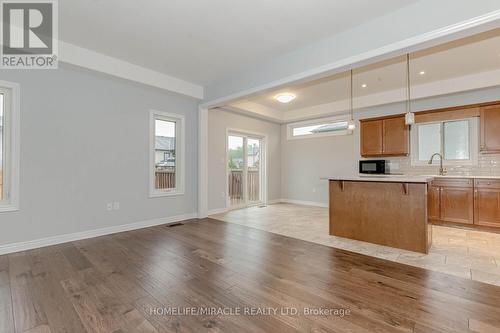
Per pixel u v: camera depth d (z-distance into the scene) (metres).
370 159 5.92
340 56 3.01
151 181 4.50
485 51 3.42
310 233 4.02
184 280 2.36
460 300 2.00
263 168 7.21
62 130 3.51
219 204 5.85
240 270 2.58
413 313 1.83
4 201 3.13
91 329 1.66
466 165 4.72
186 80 4.67
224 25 2.88
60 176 3.49
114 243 3.48
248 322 1.73
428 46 2.49
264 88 3.90
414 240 3.15
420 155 5.25
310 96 5.58
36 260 2.84
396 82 4.68
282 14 2.66
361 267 2.66
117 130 4.07
